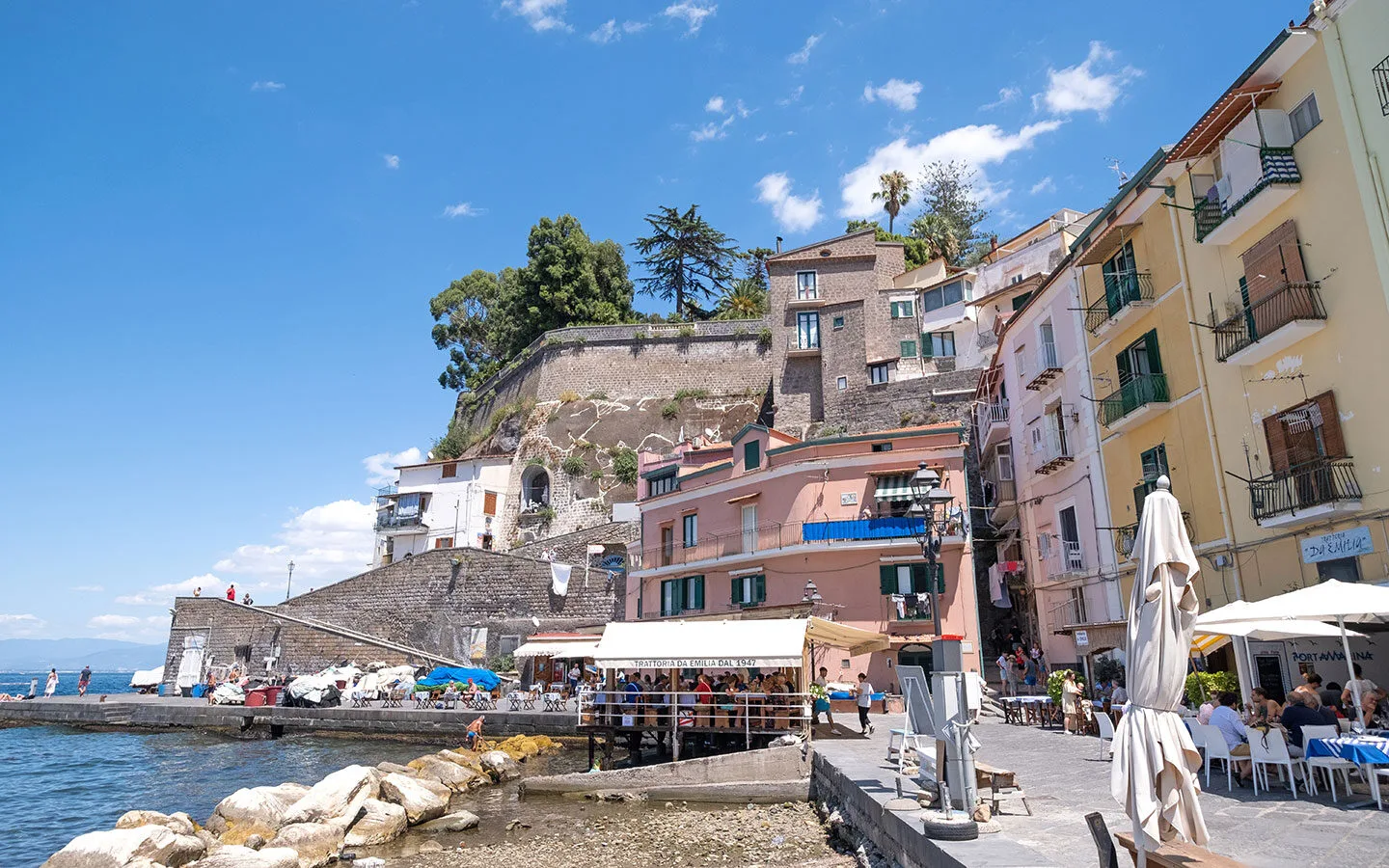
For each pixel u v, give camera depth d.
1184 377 22.28
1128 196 24.91
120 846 13.83
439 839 17.33
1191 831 6.64
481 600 49.72
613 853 15.39
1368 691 13.16
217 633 53.22
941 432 33.53
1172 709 6.93
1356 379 16.56
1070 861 8.48
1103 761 15.39
